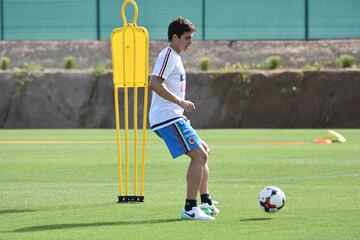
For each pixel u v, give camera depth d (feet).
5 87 350.02
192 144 91.15
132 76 104.53
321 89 332.80
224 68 359.87
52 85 348.59
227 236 80.12
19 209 101.71
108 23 394.93
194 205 91.30
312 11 386.73
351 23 385.09
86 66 402.72
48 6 397.39
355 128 328.49
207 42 399.85
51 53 412.98
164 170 153.69
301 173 146.82
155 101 93.15
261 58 388.57
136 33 103.86
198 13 390.63
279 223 87.97
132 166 161.79
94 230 84.74
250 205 103.30
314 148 209.97
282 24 388.16
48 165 165.17
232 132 297.33
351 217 92.12
